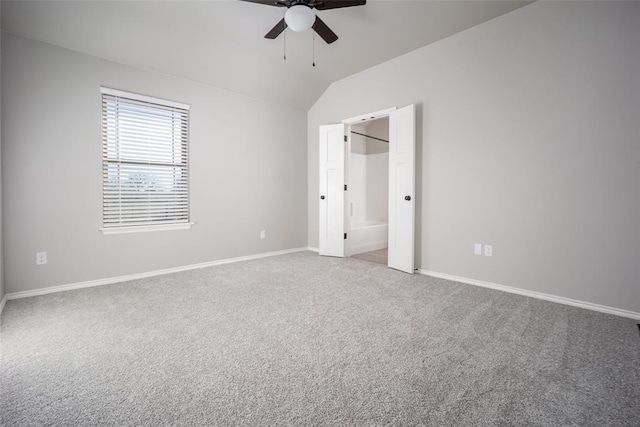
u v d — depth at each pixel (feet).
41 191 9.00
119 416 3.91
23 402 4.17
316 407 4.10
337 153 14.70
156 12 9.16
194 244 12.35
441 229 10.89
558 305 8.08
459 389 4.49
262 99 14.57
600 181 7.66
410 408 4.07
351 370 5.02
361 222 20.68
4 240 8.44
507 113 9.21
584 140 7.87
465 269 10.29
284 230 15.76
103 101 10.11
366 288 9.62
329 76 14.26
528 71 8.77
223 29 10.14
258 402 4.21
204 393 4.41
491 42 9.52
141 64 10.69
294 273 11.53
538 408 4.07
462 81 10.23
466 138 10.16
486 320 7.08
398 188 11.97
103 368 5.08
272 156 15.10
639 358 5.36
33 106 8.81
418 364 5.19
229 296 8.84
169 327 6.72
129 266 10.69
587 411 4.01
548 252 8.52
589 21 7.72
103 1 8.52
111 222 10.32
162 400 4.25
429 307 7.93
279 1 7.55
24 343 5.96
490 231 9.66
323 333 6.42
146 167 11.07
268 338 6.19
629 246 7.30
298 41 10.94
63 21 8.66
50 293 9.12
